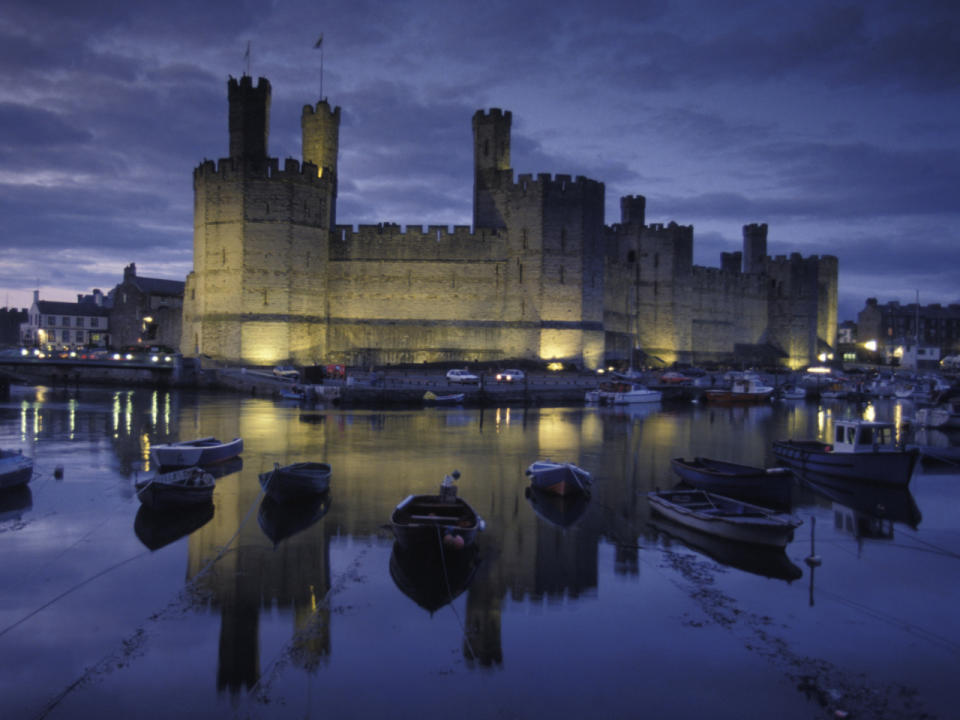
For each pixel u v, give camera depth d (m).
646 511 21.48
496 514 21.05
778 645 12.71
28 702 10.88
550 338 67.44
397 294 68.62
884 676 11.76
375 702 10.88
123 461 27.86
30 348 73.56
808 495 24.38
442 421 42.50
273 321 61.25
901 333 139.12
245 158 61.00
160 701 10.89
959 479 27.45
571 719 10.53
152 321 88.06
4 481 22.69
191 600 14.39
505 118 72.38
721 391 62.81
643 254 85.69
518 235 68.50
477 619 13.59
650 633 13.09
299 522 19.83
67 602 14.27
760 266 103.50
